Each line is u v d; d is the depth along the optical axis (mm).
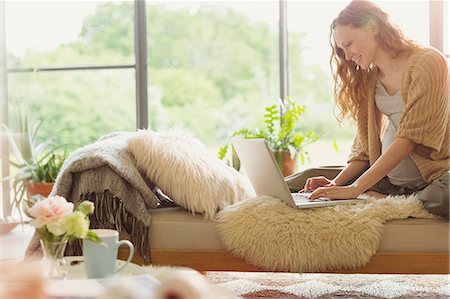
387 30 2578
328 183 2750
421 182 2564
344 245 2201
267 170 2361
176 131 2734
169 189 2441
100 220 2361
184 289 1164
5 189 4855
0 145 4867
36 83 12109
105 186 2352
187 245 2355
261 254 2240
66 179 2412
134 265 1852
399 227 2248
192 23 12914
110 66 5078
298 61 11961
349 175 2771
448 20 4387
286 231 2232
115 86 12438
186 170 2438
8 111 5125
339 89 2844
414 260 2230
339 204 2344
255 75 12875
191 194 2398
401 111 2590
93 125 12414
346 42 2609
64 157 4797
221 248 2340
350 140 11836
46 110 12234
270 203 2328
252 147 2410
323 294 2668
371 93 2730
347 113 2857
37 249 2465
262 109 12852
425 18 4699
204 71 12945
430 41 4418
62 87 12320
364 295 2643
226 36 12891
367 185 2416
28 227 4418
